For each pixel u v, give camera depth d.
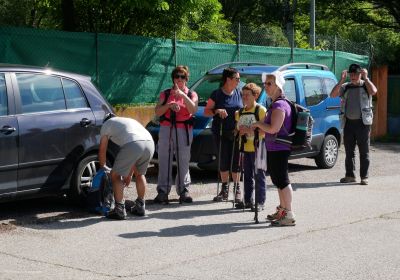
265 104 11.95
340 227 8.55
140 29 16.66
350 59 20.42
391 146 19.69
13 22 22.86
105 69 14.08
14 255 7.04
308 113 8.42
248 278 6.30
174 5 16.11
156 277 6.32
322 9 31.22
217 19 19.05
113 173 8.73
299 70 13.43
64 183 9.04
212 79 13.10
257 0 35.91
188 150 10.06
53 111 8.95
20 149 8.48
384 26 30.86
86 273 6.43
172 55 15.32
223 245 7.56
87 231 8.13
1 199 8.34
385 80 21.70
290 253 7.23
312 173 13.48
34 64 12.90
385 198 10.72
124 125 8.73
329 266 6.73
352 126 12.12
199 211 9.46
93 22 16.64
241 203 9.63
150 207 9.70
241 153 9.44
